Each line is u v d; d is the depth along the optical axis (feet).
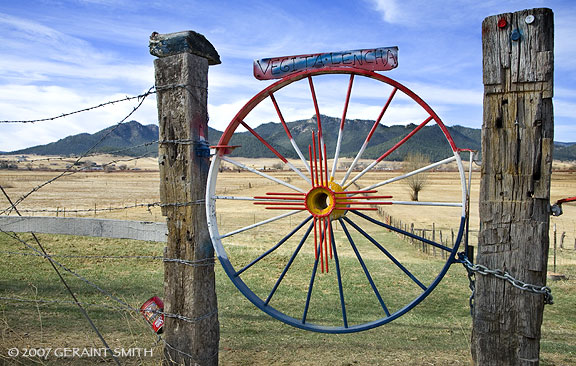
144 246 39.91
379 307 26.35
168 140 12.60
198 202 12.53
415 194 142.61
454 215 103.24
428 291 10.92
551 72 9.09
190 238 12.53
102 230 14.71
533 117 9.25
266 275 33.14
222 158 12.75
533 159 9.29
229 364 15.47
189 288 12.58
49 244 38.17
